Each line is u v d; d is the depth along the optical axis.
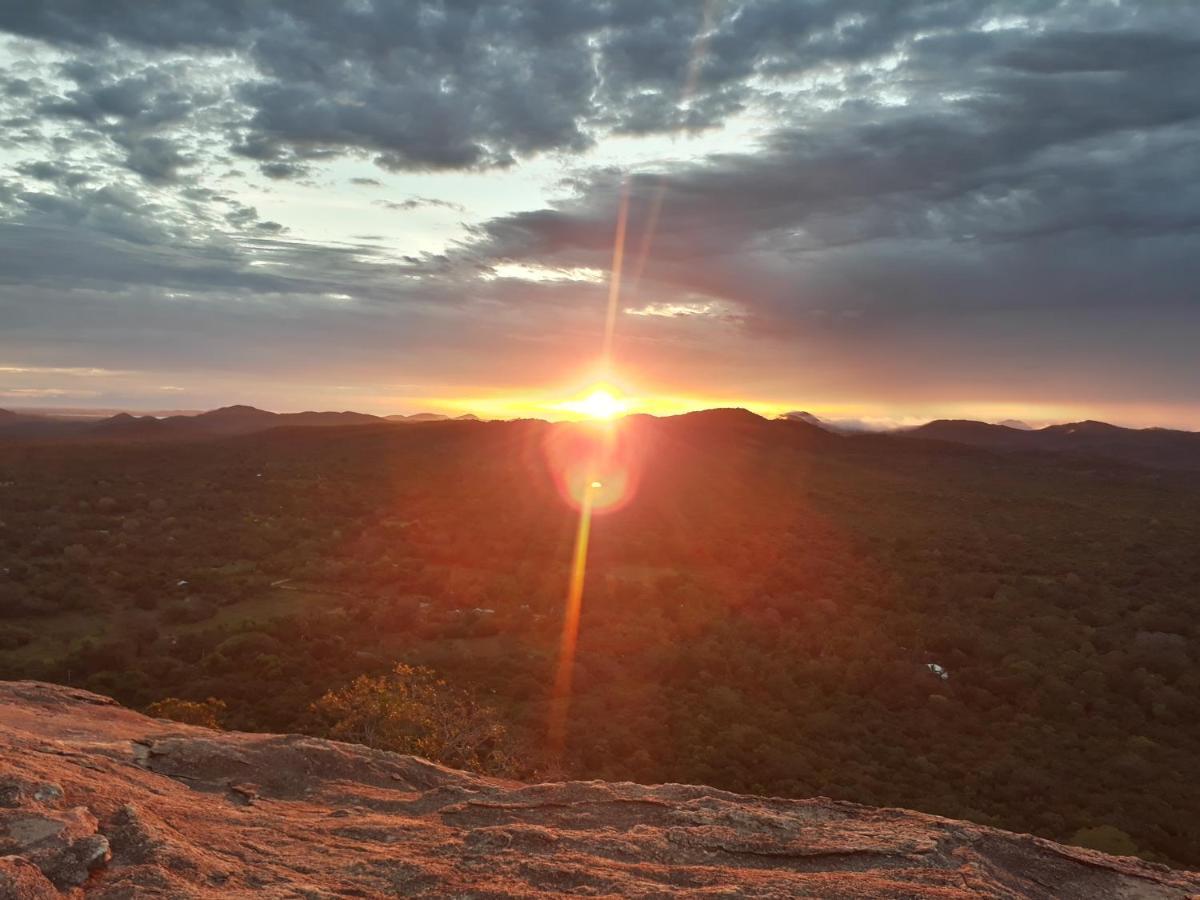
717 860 4.31
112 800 4.10
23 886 2.86
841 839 4.62
